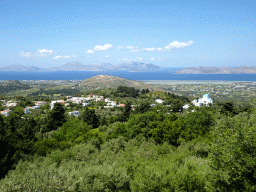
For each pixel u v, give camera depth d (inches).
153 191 680.4
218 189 602.9
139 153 1107.3
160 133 1535.4
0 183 759.1
